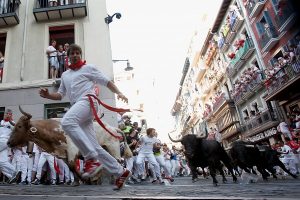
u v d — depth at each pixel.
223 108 30.30
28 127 5.40
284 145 13.88
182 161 19.45
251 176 8.00
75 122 3.18
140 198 2.58
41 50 12.10
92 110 3.32
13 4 12.84
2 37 12.70
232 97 28.16
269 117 21.08
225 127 30.47
